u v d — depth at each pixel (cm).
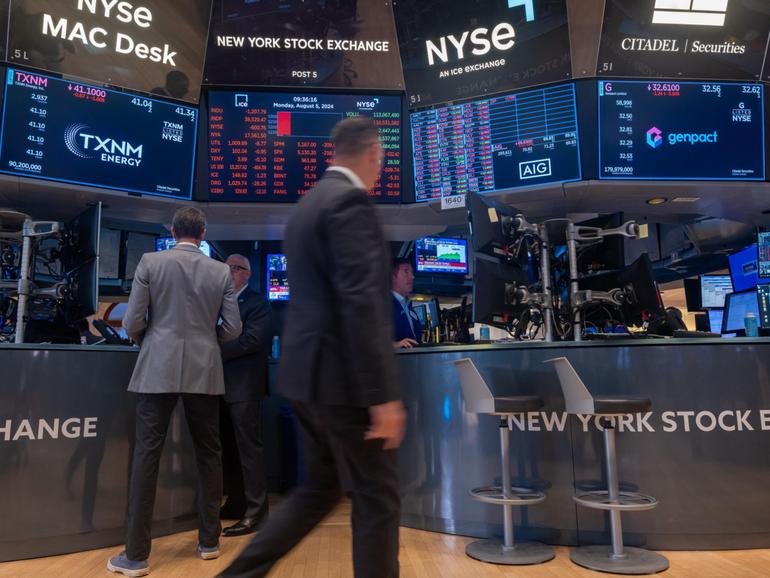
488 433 284
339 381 133
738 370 266
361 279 130
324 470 144
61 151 349
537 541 270
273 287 554
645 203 394
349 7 397
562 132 368
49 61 349
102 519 272
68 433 266
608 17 365
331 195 139
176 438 301
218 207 388
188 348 252
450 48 386
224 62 392
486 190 378
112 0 365
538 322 313
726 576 224
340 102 397
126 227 539
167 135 379
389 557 135
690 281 561
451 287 614
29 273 318
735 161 365
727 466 260
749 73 368
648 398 243
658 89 368
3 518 250
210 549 256
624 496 250
